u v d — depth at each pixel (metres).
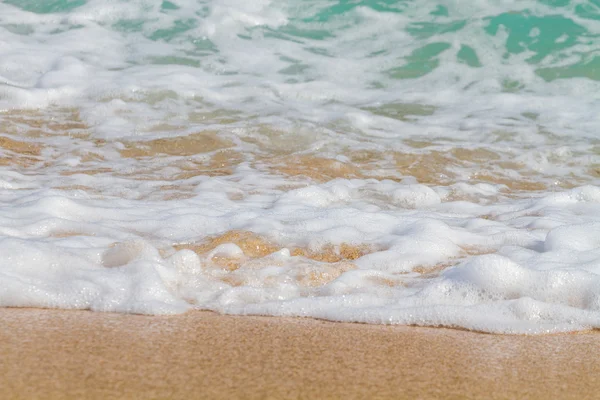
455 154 7.16
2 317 3.04
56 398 2.17
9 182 5.46
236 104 8.34
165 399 2.22
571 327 3.30
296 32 10.96
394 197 5.79
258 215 4.86
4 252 3.59
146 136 7.07
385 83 9.63
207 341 2.86
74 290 3.38
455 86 9.59
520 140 7.70
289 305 3.44
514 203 5.81
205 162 6.51
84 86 8.34
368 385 2.45
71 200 4.77
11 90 7.87
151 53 9.90
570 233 4.52
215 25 10.83
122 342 2.77
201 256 4.05
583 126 8.18
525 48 10.56
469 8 11.48
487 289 3.58
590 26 11.01
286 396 2.31
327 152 7.00
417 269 4.08
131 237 4.30
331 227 4.70
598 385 2.57
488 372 2.66
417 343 3.00
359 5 11.55
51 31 10.36
